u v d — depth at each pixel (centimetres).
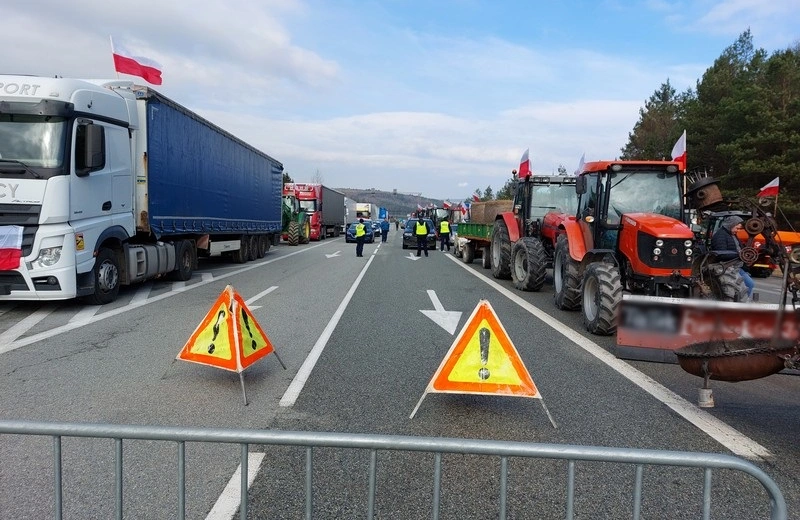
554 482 368
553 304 1113
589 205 956
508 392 475
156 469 376
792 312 411
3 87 845
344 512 325
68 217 873
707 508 221
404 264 2042
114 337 763
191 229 1392
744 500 347
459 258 2406
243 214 1897
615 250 885
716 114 3088
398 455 404
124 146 1055
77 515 317
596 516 327
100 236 967
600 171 912
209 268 1792
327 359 666
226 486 353
